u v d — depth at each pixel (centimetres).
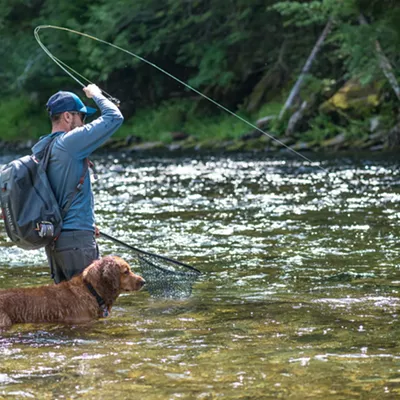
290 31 4934
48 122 5694
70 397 609
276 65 4847
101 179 2659
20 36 5894
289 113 4312
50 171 873
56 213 858
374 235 1407
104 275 853
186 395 611
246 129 4516
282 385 632
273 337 779
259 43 5069
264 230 1486
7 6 5853
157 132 5016
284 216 1672
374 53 3722
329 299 944
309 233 1441
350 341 760
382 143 3809
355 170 2708
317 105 4266
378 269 1120
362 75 3797
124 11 5141
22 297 844
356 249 1278
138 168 3114
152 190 2272
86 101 5584
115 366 688
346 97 4122
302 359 701
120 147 4738
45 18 5753
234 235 1434
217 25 5266
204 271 1127
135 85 5594
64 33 5675
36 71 5703
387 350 727
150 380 648
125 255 1270
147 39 5409
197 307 916
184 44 5184
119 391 621
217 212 1756
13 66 5806
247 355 716
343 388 623
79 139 868
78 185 876
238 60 5147
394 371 664
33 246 863
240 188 2266
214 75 5022
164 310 905
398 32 3644
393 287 1005
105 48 5325
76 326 831
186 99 5391
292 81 4706
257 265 1165
